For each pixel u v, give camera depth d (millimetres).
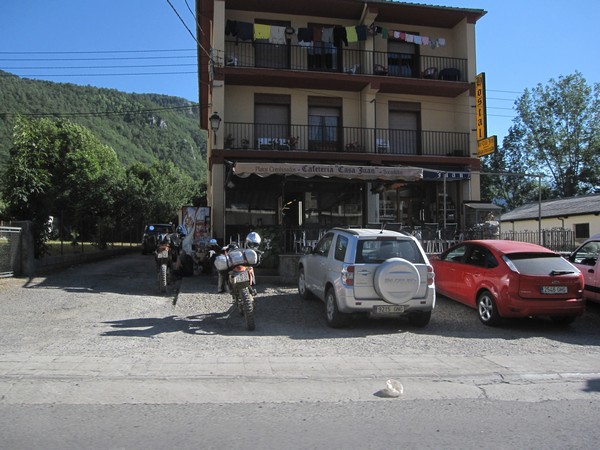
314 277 9555
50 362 5793
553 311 8164
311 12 18281
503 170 43594
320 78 17359
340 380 5461
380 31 18125
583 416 4520
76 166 25469
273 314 9211
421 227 15578
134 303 9961
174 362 5934
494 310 8500
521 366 6113
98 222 23203
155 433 3955
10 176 14617
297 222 17922
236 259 8094
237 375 5504
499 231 15180
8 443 3715
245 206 17328
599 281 9539
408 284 7828
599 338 7980
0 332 7352
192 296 10570
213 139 16781
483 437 3986
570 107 40656
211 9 18047
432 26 19781
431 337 7766
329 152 17328
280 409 4574
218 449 3668
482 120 18141
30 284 12070
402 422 4297
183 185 49562
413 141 19281
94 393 4883
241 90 17922
